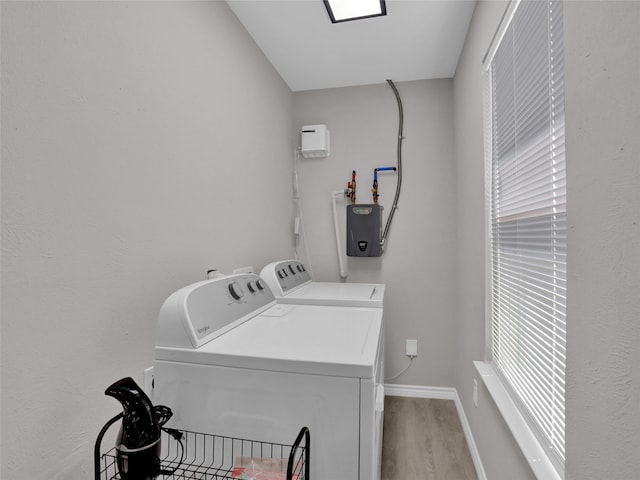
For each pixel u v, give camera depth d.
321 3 1.82
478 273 1.83
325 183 2.84
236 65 1.90
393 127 2.73
